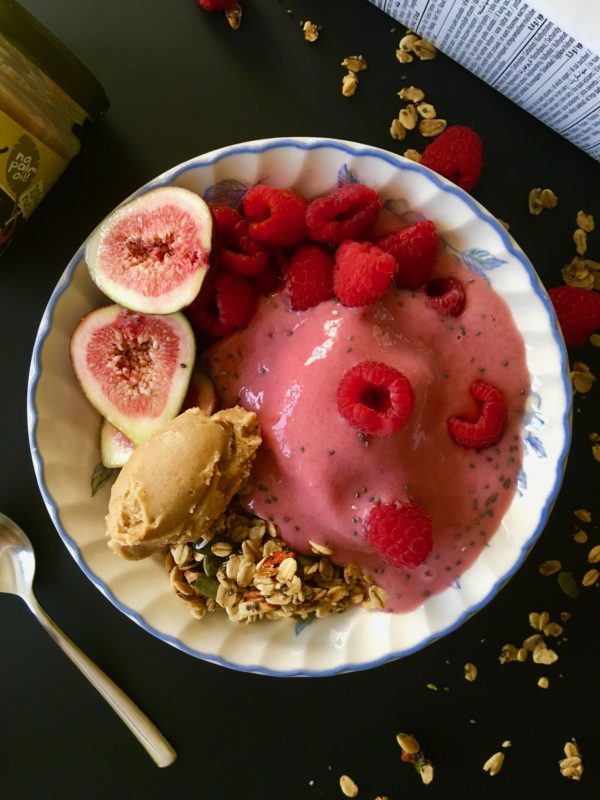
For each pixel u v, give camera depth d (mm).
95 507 241
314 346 232
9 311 271
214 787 289
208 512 223
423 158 262
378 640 249
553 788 285
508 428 241
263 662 248
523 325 236
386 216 237
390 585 250
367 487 234
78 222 270
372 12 272
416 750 282
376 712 288
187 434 219
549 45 233
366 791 287
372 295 220
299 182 232
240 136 273
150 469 217
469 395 239
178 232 223
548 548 282
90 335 234
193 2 271
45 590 279
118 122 270
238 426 228
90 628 281
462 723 286
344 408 218
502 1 226
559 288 270
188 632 245
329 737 288
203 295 232
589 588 282
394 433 229
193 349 235
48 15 270
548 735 286
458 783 286
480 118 274
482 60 258
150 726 281
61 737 287
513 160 275
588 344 279
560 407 234
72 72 243
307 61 274
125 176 270
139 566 245
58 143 249
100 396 236
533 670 286
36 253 270
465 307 238
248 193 229
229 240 234
